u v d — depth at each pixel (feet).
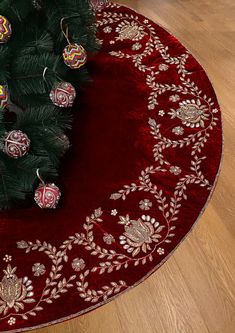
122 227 5.71
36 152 5.55
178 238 5.57
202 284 5.21
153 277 5.29
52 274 5.35
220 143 6.52
